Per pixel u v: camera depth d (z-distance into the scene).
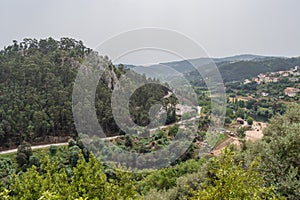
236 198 5.21
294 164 8.00
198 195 5.86
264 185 7.32
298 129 8.34
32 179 8.00
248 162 8.62
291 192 7.21
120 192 7.69
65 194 7.50
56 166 9.34
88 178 7.87
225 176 5.48
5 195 5.17
